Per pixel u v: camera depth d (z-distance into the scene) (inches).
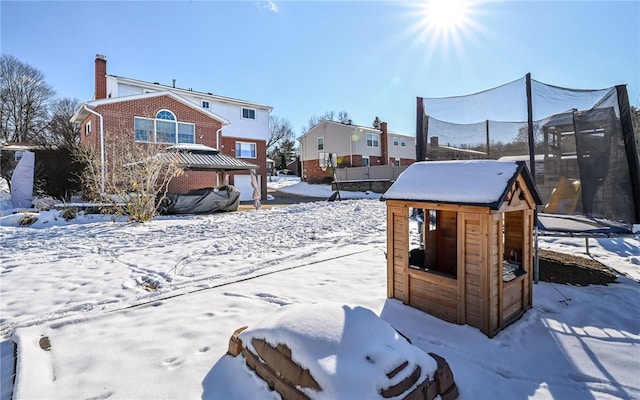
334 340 75.1
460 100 207.9
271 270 187.3
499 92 189.5
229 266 199.8
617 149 162.7
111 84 722.8
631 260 191.3
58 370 90.8
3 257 226.4
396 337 81.2
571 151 176.7
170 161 447.2
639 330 111.0
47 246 262.7
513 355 96.7
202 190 520.7
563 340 105.0
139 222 390.9
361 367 68.7
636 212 157.2
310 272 182.1
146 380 86.2
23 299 148.0
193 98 825.5
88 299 147.8
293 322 83.2
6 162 828.6
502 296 109.9
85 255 231.6
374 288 153.3
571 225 168.4
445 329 111.3
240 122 896.9
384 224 363.3
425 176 126.9
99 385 84.1
